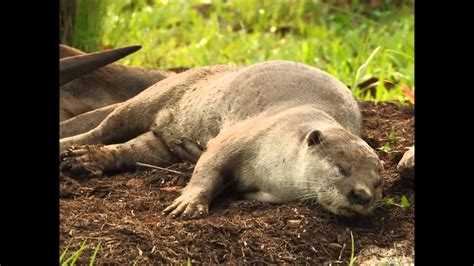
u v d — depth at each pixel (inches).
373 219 482.3
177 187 523.8
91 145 573.6
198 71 610.2
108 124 599.8
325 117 526.3
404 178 509.4
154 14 975.6
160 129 588.4
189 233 457.4
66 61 589.0
